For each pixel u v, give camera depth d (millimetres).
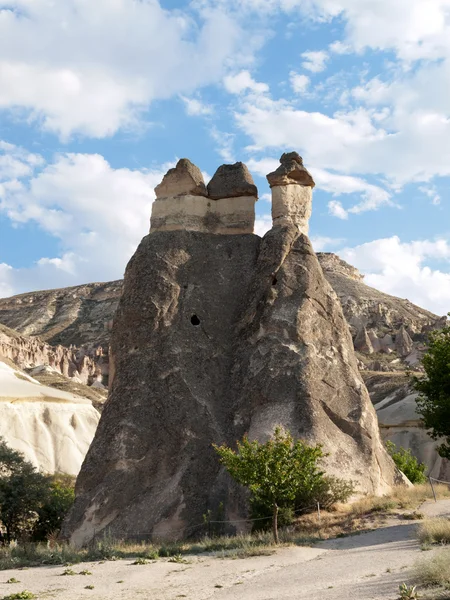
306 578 13359
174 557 17875
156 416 26922
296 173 32688
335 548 17812
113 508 25047
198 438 26531
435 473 58500
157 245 31203
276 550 17844
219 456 26094
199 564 16656
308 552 17312
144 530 24438
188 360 28453
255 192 33312
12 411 62688
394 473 28328
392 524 20938
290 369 27266
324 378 27500
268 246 31141
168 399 27266
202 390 27859
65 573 15914
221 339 29516
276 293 29453
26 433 62125
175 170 32969
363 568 13766
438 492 26422
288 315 28766
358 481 25281
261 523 22453
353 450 26094
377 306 155000
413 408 68125
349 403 27375
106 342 151750
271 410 26344
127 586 13922
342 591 11547
